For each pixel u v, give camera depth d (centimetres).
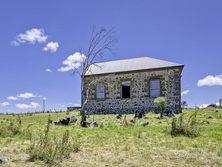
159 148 693
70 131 1096
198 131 955
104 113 2434
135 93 2331
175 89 2158
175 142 785
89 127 1327
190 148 696
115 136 939
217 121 1436
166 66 2212
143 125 1321
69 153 581
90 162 521
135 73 2352
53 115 2464
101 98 2500
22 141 739
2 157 480
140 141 804
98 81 2514
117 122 1554
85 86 2578
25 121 1723
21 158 521
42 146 583
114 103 2412
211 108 2600
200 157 582
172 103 2147
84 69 1638
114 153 619
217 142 800
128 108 2338
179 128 962
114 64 2631
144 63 2431
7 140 752
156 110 2058
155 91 2259
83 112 1463
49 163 494
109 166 491
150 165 501
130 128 1198
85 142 795
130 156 586
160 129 1131
